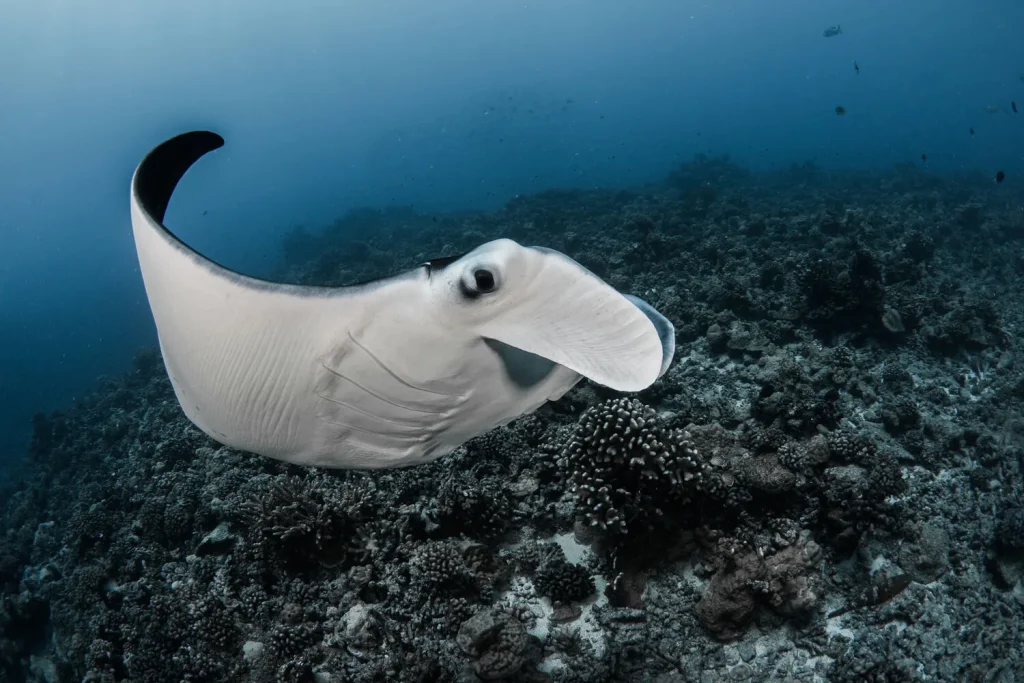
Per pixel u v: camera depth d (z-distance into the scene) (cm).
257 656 597
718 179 2847
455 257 130
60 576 919
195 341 136
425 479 683
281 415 140
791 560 537
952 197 2186
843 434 631
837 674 497
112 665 682
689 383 821
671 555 565
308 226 5578
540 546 602
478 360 136
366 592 607
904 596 543
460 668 521
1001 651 532
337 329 128
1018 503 652
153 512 814
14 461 2123
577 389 754
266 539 657
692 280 1128
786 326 894
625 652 520
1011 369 858
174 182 162
